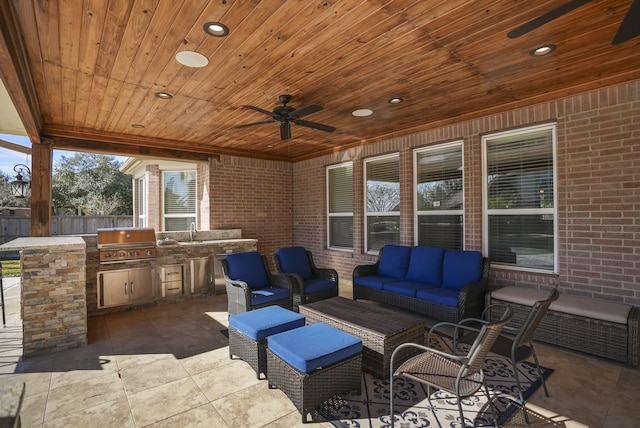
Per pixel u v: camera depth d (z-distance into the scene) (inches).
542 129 163.9
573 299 139.9
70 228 405.7
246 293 152.6
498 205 180.5
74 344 140.6
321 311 133.5
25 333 132.0
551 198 161.6
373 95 154.7
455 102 167.0
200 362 125.6
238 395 102.4
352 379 99.8
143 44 104.4
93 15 88.5
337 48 109.3
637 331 116.5
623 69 131.4
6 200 525.7
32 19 90.0
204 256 227.6
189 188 289.7
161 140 233.1
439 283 178.5
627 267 134.8
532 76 136.1
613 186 138.2
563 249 152.3
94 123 189.9
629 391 102.4
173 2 83.7
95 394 103.0
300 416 91.7
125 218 439.2
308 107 137.6
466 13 90.7
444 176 205.0
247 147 265.3
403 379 112.6
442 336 149.9
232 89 142.9
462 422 72.1
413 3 85.9
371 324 118.5
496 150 181.6
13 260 368.2
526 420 88.4
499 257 180.5
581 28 98.9
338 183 278.4
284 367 96.2
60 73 124.4
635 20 71.2
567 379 110.1
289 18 91.8
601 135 141.1
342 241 275.4
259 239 291.4
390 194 237.0
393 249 207.2
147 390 105.4
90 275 185.3
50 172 195.3
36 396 101.9
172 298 213.6
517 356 94.7
